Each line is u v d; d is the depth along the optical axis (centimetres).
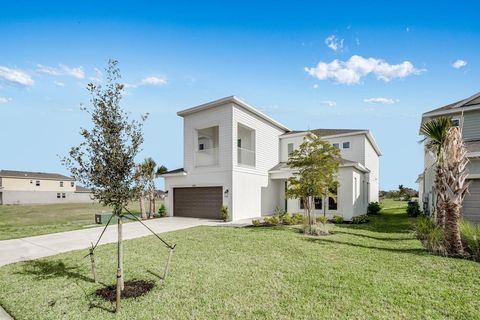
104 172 480
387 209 2512
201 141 2092
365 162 2045
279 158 2159
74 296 482
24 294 494
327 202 1662
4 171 5000
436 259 695
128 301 459
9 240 1021
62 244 939
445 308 418
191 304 443
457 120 1438
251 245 860
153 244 898
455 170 777
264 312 411
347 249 805
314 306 429
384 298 454
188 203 1841
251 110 1783
